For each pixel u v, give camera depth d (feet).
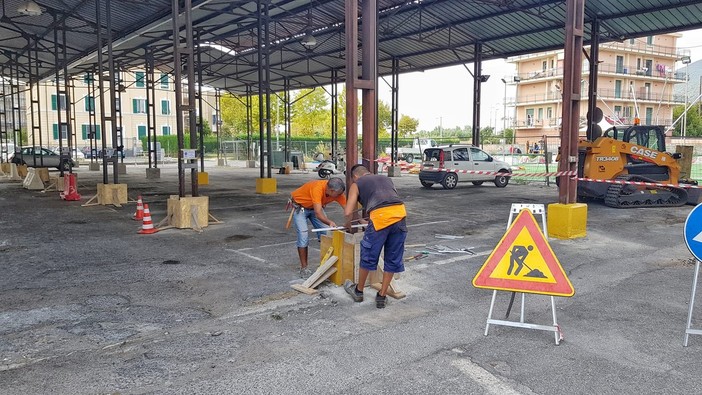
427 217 38.47
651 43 201.05
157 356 13.51
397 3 58.29
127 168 110.11
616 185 43.68
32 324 15.93
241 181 73.56
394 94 82.64
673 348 14.16
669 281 21.07
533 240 14.67
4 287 19.97
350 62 19.71
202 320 16.30
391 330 15.40
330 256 20.12
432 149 62.44
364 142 20.22
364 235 17.37
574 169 30.32
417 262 23.97
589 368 12.84
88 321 16.21
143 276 21.61
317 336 14.93
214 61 88.33
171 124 189.88
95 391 11.60
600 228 33.63
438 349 13.99
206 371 12.61
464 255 25.48
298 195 21.29
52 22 62.28
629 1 49.19
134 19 59.11
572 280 21.16
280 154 106.01
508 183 69.41
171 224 33.71
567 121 29.76
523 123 215.72
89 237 30.35
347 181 20.03
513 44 67.05
